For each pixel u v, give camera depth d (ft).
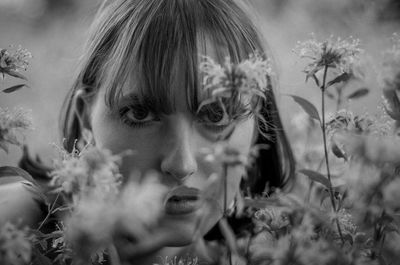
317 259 1.12
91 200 0.95
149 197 0.92
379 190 1.09
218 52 1.54
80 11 5.57
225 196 1.09
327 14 4.52
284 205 1.18
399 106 1.21
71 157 1.20
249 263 1.29
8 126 1.19
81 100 1.85
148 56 1.46
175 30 1.49
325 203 1.62
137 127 1.45
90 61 1.72
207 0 1.61
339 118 1.35
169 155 1.41
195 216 1.45
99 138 1.53
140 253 1.54
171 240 1.46
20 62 1.33
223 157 1.05
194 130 1.44
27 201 1.69
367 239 1.22
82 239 0.95
